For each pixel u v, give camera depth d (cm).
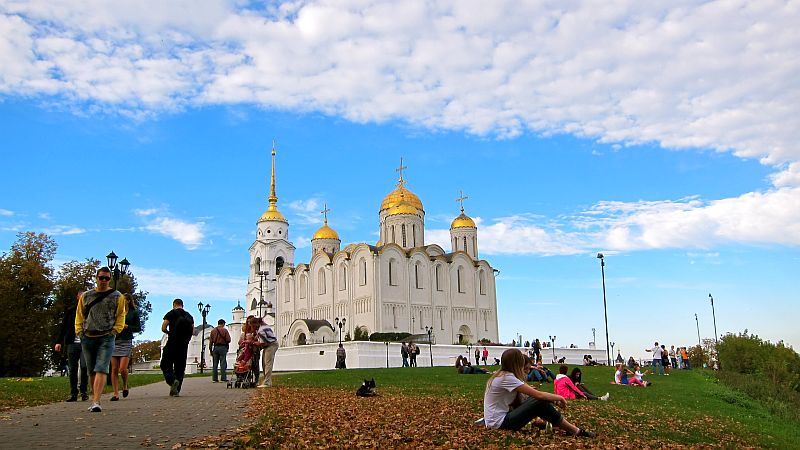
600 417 1950
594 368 5947
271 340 2866
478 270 11462
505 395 1478
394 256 10331
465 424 1620
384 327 9938
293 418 1652
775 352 8138
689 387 3859
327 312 10781
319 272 11112
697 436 1781
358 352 7294
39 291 7206
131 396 2347
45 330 7062
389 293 10125
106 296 1827
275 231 12962
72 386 2153
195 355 13500
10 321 6600
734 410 2909
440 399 2298
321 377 3806
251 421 1569
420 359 7706
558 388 2608
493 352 8494
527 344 9844
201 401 2094
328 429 1479
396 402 2169
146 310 9350
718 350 8975
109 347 1803
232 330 12712
